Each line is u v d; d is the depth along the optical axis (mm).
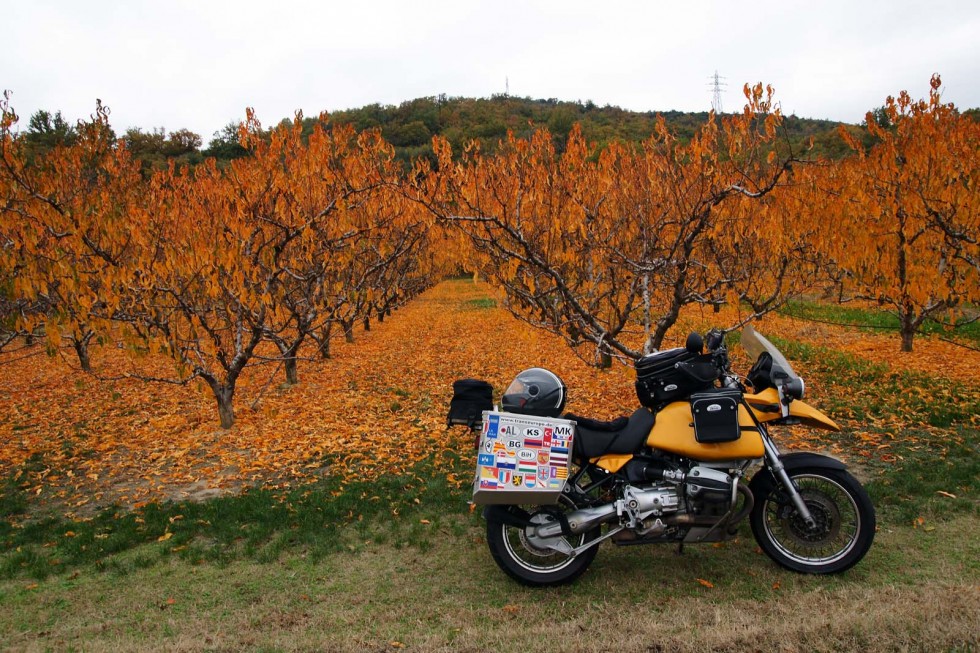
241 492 5621
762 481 3742
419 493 5285
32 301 7375
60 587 3939
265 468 6297
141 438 7719
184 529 4750
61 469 6574
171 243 7441
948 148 9227
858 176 10211
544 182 7777
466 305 27125
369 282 10695
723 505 3523
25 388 11594
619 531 3627
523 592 3672
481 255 8250
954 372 9703
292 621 3418
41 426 8602
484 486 3551
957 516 4410
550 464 3594
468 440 6914
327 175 8164
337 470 6059
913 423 6742
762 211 7566
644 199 7918
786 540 3844
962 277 8719
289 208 8000
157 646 3150
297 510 4988
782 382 3688
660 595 3547
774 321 15805
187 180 9797
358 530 4648
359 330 19734
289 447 6965
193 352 8156
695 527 3592
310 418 8328
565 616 3383
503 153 8023
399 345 16000
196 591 3828
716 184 6594
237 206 7500
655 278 8492
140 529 4773
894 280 10227
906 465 5422
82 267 7098
